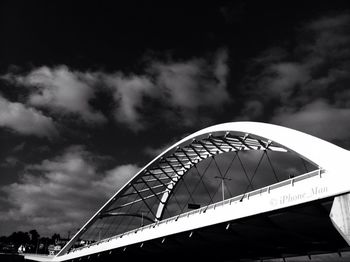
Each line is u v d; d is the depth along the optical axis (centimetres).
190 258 5266
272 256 4144
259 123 3662
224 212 3231
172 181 7144
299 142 2773
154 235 4353
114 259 6450
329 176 2328
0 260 10188
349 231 2153
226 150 5159
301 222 2748
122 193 6912
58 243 16788
